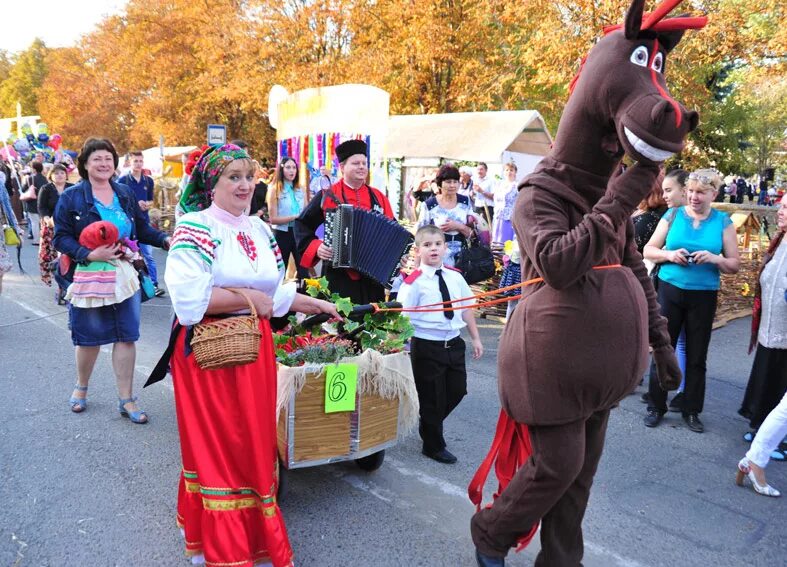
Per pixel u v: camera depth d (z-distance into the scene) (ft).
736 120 77.87
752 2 44.01
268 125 103.09
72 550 10.42
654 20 7.47
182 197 9.83
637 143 7.20
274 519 9.14
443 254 14.33
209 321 9.26
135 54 111.34
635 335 8.33
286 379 10.77
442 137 44.96
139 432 15.23
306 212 15.64
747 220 31.86
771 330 15.15
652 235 17.19
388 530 11.27
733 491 13.19
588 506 12.37
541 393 8.30
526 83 59.57
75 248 15.08
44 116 150.51
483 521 9.48
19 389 17.94
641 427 16.61
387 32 67.26
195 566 9.98
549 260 7.53
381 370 11.52
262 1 77.97
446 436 15.61
